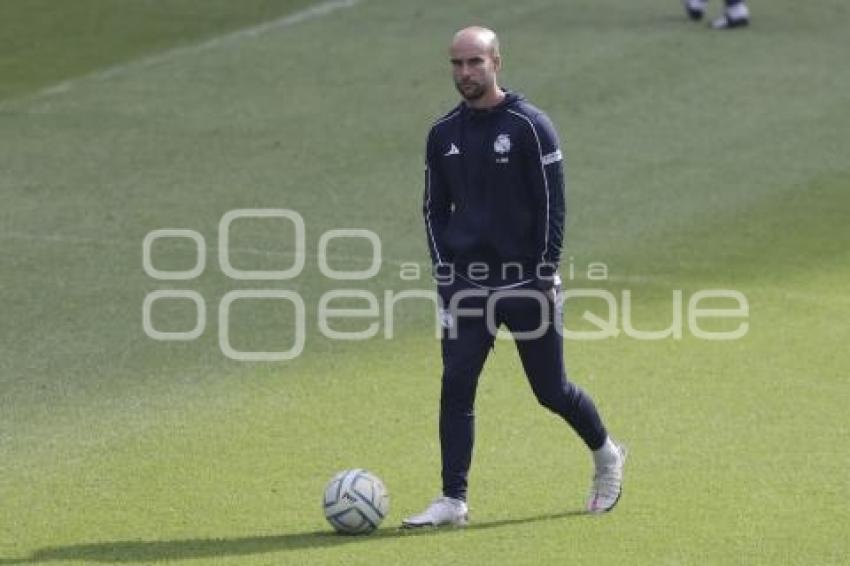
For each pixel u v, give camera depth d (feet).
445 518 110.32
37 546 107.45
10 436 131.95
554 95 246.27
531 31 278.87
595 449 113.19
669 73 256.52
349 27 286.25
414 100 247.09
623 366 149.28
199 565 102.99
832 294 170.81
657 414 136.36
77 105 248.73
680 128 233.35
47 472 123.54
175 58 271.69
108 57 273.54
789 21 285.43
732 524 110.63
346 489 108.68
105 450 128.36
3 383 145.59
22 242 190.19
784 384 144.15
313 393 142.20
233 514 113.91
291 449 128.26
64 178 215.92
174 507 115.44
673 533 108.88
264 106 246.27
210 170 218.18
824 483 119.34
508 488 119.44
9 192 209.97
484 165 108.27
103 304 168.76
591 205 202.59
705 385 143.95
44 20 291.99
